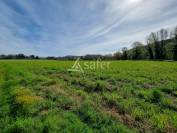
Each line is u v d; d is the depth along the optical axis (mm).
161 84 15273
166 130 6598
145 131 6562
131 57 106625
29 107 8328
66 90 12469
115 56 107938
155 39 97250
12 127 6406
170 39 93375
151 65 39250
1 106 8898
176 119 7441
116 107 8945
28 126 6535
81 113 8016
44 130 6266
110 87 13461
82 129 6410
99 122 7012
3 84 14508
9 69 26516
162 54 95812
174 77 19281
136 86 14141
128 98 10516
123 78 17984
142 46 103812
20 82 14930
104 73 22391
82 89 13031
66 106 8914
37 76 18734
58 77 19406
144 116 7816
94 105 8977
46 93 11391
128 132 6344
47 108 8664
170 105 9391
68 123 6801
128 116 7820
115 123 7008
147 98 10461
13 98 9898
